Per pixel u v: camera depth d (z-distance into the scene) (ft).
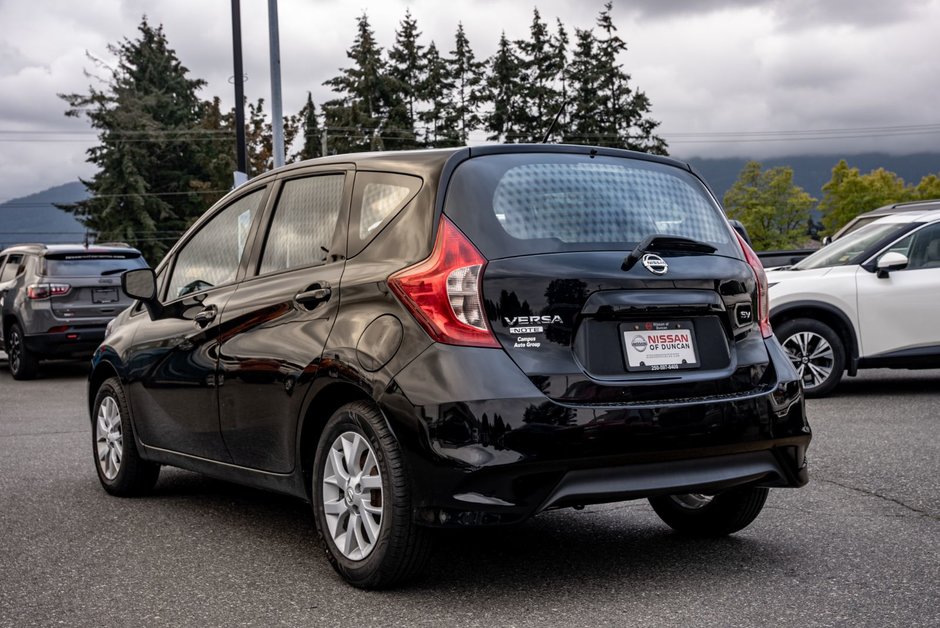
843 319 33.71
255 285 16.22
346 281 13.94
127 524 17.95
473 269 12.61
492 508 12.15
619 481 12.70
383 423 13.00
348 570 13.62
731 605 12.71
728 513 15.80
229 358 16.22
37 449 26.94
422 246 13.10
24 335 49.11
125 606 13.08
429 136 250.57
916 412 29.89
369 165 14.76
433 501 12.34
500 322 12.53
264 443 15.49
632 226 13.92
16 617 12.67
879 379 39.73
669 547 15.78
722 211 15.43
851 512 17.85
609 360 12.96
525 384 12.36
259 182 17.38
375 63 239.30
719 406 13.30
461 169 13.50
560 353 12.68
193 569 14.88
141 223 240.73
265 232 16.60
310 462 14.76
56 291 49.01
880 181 380.99
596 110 244.01
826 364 33.83
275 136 64.34
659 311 13.34
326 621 12.35
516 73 247.70
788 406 14.11
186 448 18.04
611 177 14.43
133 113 242.17
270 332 15.26
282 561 15.28
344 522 13.96
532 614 12.49
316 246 15.16
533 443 12.19
